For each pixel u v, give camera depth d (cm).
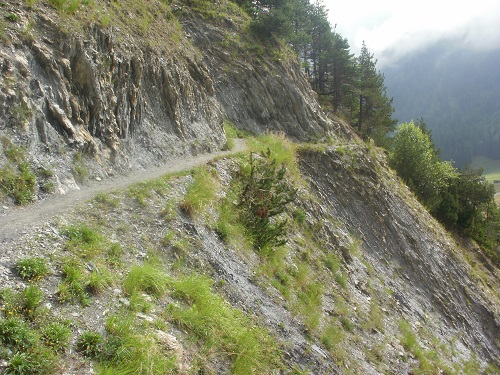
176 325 710
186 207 1101
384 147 4853
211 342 726
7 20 1022
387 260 2219
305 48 5419
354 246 1989
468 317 2444
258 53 3272
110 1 1595
